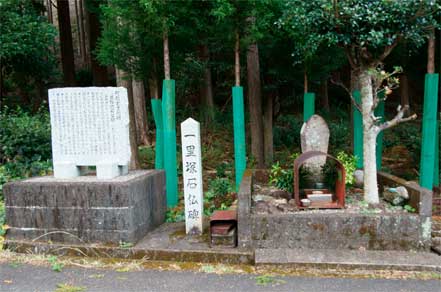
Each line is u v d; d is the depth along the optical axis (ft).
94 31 35.76
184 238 14.24
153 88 23.22
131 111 24.66
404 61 31.50
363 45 13.51
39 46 27.53
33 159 22.75
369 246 12.81
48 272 12.00
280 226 13.01
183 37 19.42
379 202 14.94
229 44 19.57
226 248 13.14
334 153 30.53
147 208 14.89
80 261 12.80
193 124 14.32
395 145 33.94
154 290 10.69
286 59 23.48
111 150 15.19
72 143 15.26
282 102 36.52
